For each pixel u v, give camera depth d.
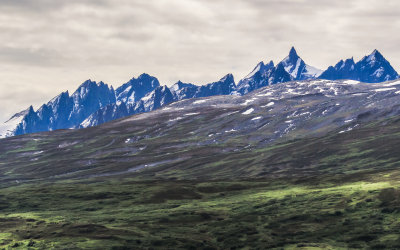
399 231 181.00
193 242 189.75
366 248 169.75
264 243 185.12
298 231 196.88
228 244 188.38
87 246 179.12
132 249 178.88
